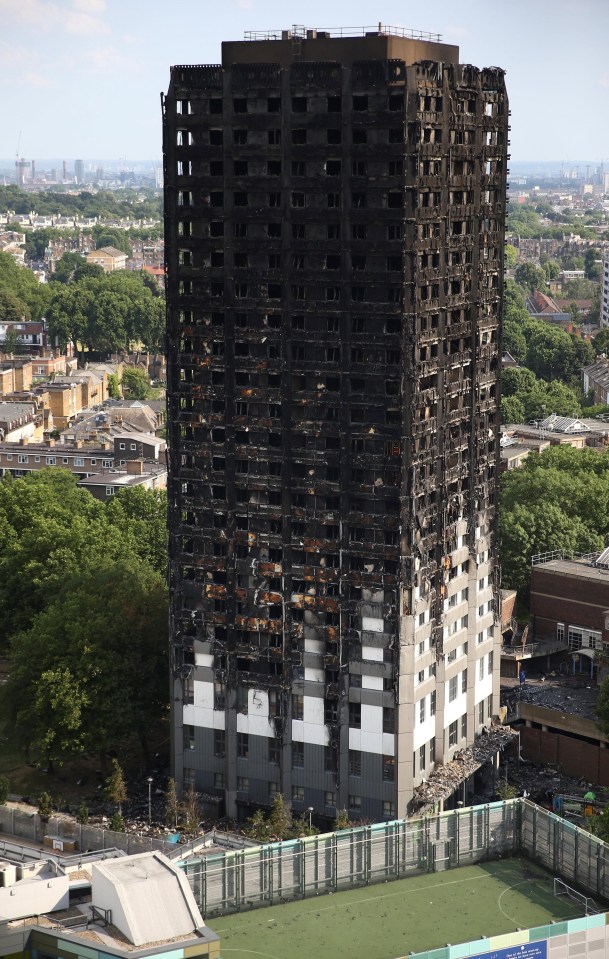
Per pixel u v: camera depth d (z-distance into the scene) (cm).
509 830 15862
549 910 14700
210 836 18938
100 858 18088
